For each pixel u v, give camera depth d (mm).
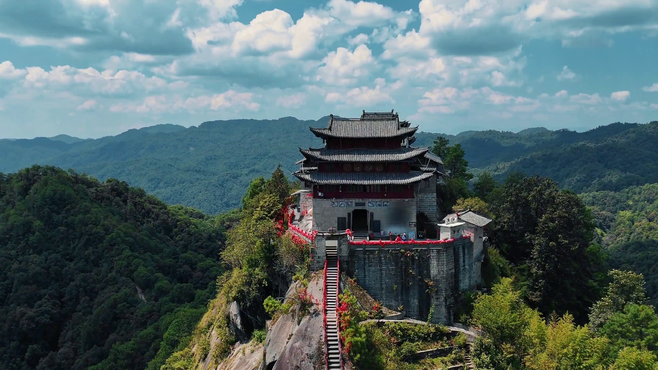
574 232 75750
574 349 52281
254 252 68438
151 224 198625
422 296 60781
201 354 78812
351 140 71250
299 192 85438
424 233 72875
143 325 137875
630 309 62094
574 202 79000
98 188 198125
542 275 73875
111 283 154875
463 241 64188
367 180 68625
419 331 55844
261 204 85188
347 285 58688
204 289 167750
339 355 48156
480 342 53375
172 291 154125
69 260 161000
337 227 70500
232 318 69312
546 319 72812
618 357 53500
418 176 68500
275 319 57500
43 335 139250
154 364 106688
